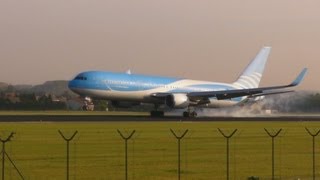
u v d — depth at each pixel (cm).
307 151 12900
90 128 19475
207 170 9731
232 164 10525
